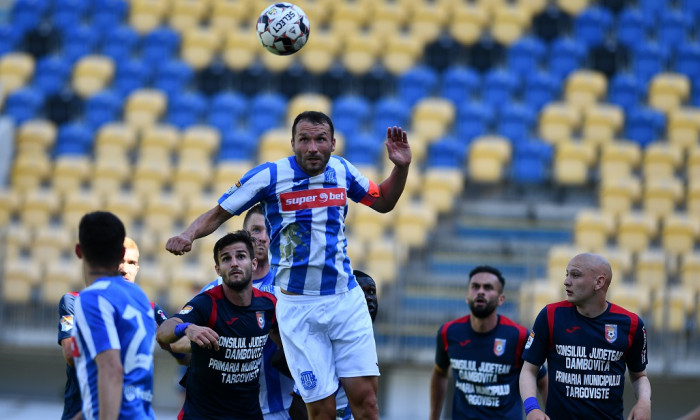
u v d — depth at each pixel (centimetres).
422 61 7312
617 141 6638
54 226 5875
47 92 7031
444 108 6669
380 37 7481
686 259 5156
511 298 4994
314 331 1864
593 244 5553
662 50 7250
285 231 1859
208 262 5297
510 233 5872
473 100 6925
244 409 2142
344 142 6525
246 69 7075
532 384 2191
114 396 1536
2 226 5347
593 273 2150
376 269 5191
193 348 2116
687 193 6012
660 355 4531
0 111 6750
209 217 1833
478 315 2673
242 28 7712
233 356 2105
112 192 6119
